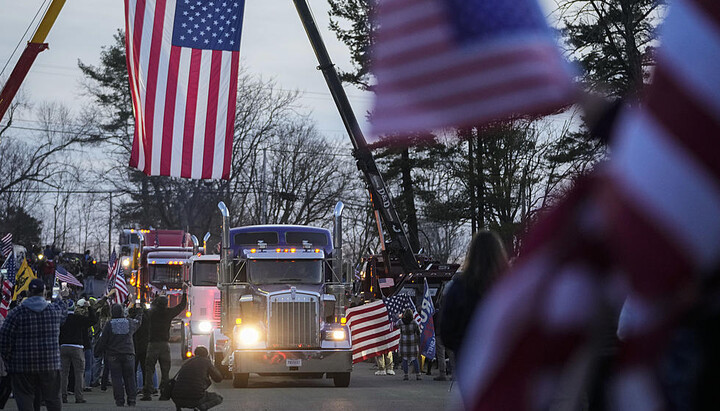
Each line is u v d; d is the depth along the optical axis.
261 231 43.41
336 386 39.78
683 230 2.13
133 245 89.62
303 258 41.47
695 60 2.14
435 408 29.52
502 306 2.52
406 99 2.72
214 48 36.12
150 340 33.09
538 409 2.48
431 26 2.71
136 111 36.22
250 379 45.00
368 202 115.50
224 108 36.16
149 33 35.94
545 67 2.63
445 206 76.25
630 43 34.56
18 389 20.64
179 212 118.81
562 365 2.47
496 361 2.53
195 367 25.81
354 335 42.91
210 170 35.91
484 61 2.68
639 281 2.21
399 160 81.12
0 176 128.62
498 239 9.77
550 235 2.46
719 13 2.14
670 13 2.21
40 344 20.52
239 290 41.09
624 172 2.22
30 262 75.19
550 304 2.44
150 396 32.91
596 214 2.37
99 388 37.72
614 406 2.40
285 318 39.28
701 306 2.19
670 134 2.16
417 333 44.06
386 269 56.03
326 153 120.31
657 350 2.26
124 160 123.25
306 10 49.41
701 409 2.41
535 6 2.69
